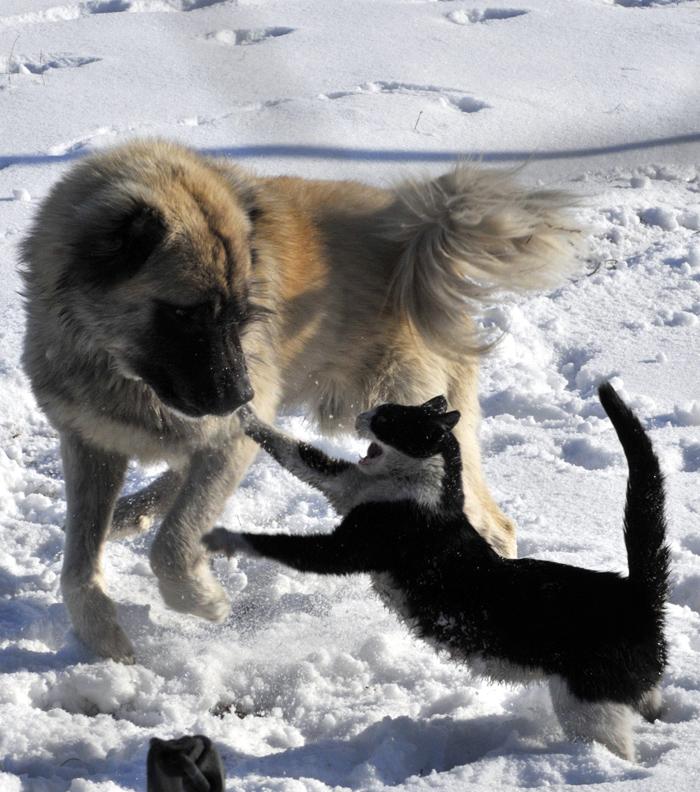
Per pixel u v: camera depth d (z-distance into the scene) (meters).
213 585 3.02
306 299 3.18
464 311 3.27
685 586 3.07
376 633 2.98
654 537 2.66
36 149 4.89
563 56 6.23
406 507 2.77
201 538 2.85
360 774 2.62
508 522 3.27
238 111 5.31
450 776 2.56
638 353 3.93
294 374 3.24
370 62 6.01
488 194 3.24
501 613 2.70
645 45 6.44
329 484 2.90
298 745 2.74
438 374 3.32
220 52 6.10
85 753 2.70
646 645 2.65
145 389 3.01
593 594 2.67
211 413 2.94
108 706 2.83
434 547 2.75
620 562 3.15
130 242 2.89
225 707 2.87
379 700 2.84
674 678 2.79
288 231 3.18
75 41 6.19
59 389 3.03
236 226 2.96
